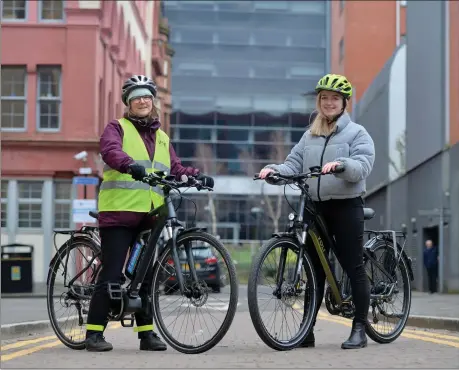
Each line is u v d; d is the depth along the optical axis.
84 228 8.49
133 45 47.66
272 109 80.56
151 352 7.97
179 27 80.94
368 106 45.16
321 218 8.25
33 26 35.12
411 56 35.12
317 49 81.56
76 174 34.78
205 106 80.12
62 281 8.60
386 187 39.91
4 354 8.04
